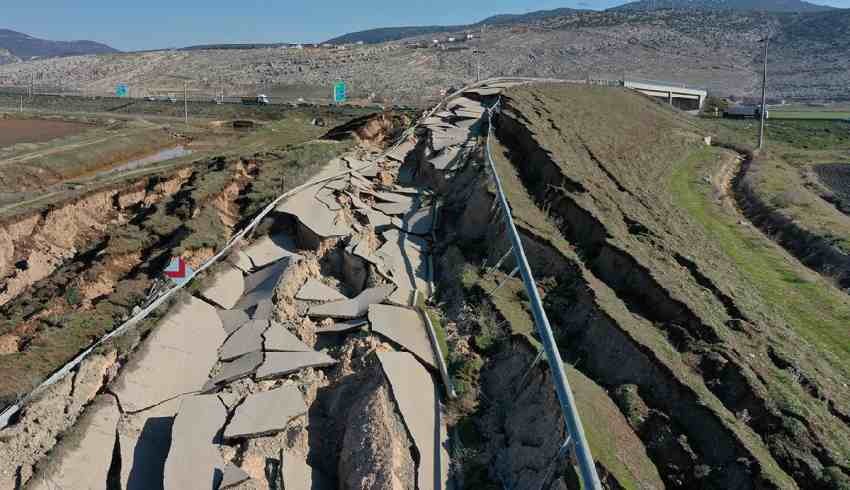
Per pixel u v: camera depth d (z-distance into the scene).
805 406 13.05
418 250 24.70
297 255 23.42
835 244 25.59
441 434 14.55
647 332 15.28
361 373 16.59
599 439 12.12
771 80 127.12
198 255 23.61
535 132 29.02
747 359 14.52
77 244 31.20
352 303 20.41
